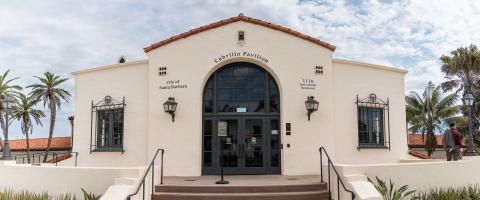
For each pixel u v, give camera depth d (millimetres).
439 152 29469
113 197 9758
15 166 12875
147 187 10969
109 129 16453
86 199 11000
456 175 13273
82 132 17031
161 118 15156
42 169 12195
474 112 28781
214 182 12648
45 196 11656
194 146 14828
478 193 12672
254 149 15258
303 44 15531
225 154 15227
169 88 15258
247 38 15383
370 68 16781
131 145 15727
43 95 35500
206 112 15453
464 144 28609
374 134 16578
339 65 16109
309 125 15117
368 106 16531
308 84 15320
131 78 16125
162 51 15508
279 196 11148
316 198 11398
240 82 15656
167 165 14805
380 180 11555
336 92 15898
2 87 33750
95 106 16797
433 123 29547
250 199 11086
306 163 14898
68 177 11711
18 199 11641
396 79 17562
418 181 12367
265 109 15445
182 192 11539
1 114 33469
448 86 31469
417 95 30297
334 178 11508
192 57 15328
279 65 15328
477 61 29766
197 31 15391
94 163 16516
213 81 15617
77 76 17547
